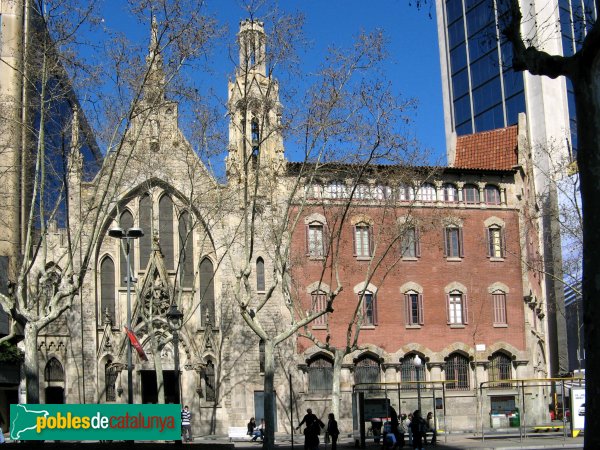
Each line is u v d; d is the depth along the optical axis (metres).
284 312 58.12
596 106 18.59
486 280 62.34
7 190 49.97
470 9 100.94
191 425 56.88
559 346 73.06
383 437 41.50
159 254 57.56
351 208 56.50
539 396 61.75
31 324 35.38
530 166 66.50
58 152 45.38
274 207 52.75
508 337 62.00
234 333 57.94
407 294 60.69
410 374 59.81
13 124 45.12
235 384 57.44
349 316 59.22
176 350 44.94
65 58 35.59
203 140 43.72
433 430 46.34
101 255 58.31
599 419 17.47
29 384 34.84
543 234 69.56
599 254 17.97
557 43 82.25
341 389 58.12
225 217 58.09
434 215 58.53
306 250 58.81
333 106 39.09
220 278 58.62
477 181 63.62
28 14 47.81
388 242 59.94
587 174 18.42
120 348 57.06
